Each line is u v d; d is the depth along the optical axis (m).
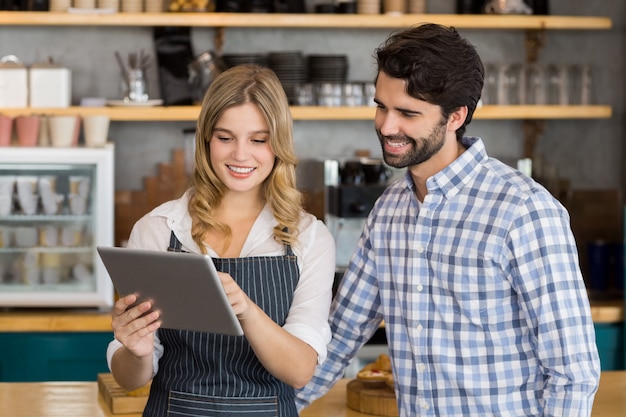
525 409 2.33
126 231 5.48
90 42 5.41
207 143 2.44
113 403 2.91
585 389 2.22
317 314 2.43
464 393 2.35
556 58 5.73
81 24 5.07
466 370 2.34
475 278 2.31
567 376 2.22
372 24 5.16
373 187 4.98
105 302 4.90
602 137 5.79
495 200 2.31
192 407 2.36
